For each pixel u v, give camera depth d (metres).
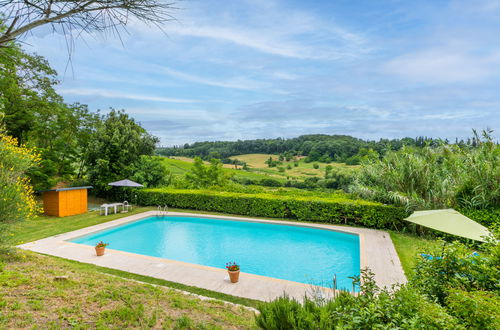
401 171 12.43
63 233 11.50
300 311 3.33
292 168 53.16
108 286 5.19
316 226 13.17
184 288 6.46
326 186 35.97
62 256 8.54
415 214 7.32
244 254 10.35
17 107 18.17
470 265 3.98
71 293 4.59
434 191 11.62
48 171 19.22
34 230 11.95
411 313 2.63
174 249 10.90
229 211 16.27
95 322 3.73
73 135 22.12
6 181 6.80
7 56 2.61
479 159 11.05
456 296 2.85
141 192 18.80
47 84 19.45
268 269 8.91
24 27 1.91
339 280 7.93
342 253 10.39
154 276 7.16
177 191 18.11
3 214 6.50
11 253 6.55
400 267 7.99
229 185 23.36
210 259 9.80
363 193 14.11
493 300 2.68
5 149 7.02
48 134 20.69
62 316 3.76
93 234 12.05
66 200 15.31
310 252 10.54
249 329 4.11
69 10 2.03
